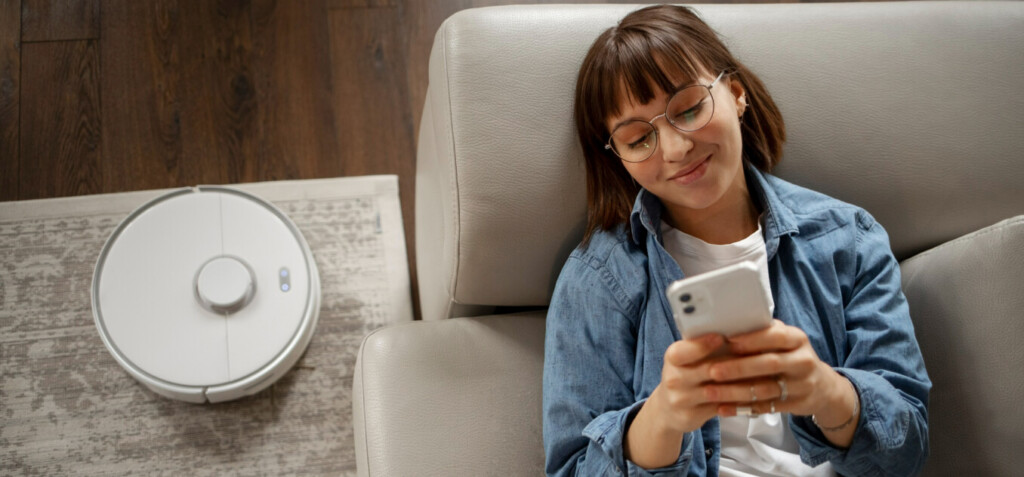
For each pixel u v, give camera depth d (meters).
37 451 1.39
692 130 0.86
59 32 1.65
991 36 1.08
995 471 0.90
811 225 0.98
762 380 0.71
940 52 1.07
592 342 0.98
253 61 1.68
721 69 0.92
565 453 0.95
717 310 0.65
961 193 1.07
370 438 1.05
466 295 1.08
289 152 1.63
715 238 0.99
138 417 1.42
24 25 1.65
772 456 0.93
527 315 1.15
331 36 1.71
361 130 1.66
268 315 1.38
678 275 0.96
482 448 1.05
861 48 1.06
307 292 1.40
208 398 1.37
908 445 0.88
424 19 1.73
